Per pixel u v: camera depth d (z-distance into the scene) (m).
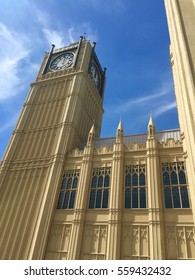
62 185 33.47
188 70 10.97
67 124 40.00
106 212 28.12
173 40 13.84
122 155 32.31
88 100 49.12
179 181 27.20
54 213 30.58
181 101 12.31
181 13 13.36
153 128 32.97
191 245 22.45
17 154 40.56
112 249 24.44
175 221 24.33
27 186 35.12
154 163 29.23
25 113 46.03
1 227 31.91
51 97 46.72
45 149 38.72
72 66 50.00
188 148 11.31
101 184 31.38
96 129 51.28
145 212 26.30
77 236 26.84
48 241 28.23
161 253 22.30
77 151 36.41
